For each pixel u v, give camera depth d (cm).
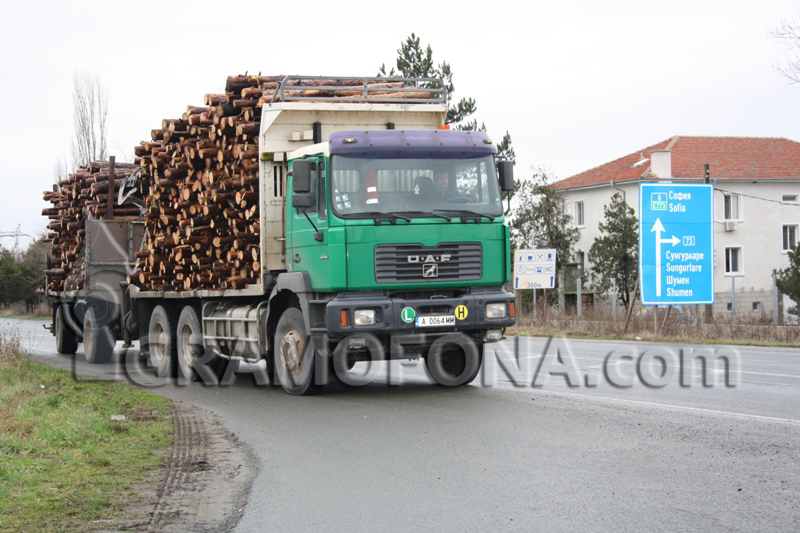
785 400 1043
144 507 619
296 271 1147
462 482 667
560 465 711
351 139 1073
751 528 535
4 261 5662
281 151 1208
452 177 1105
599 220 5106
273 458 784
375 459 762
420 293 1090
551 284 2784
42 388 1261
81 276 1886
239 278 1261
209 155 1370
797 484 637
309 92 1243
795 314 3178
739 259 4838
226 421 990
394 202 1077
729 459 720
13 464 725
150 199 1680
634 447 773
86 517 587
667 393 1109
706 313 2625
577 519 560
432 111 1259
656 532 530
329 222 1062
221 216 1339
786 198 4947
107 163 1964
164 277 1577
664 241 2381
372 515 586
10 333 1767
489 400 1072
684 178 4794
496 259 1111
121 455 791
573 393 1113
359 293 1064
